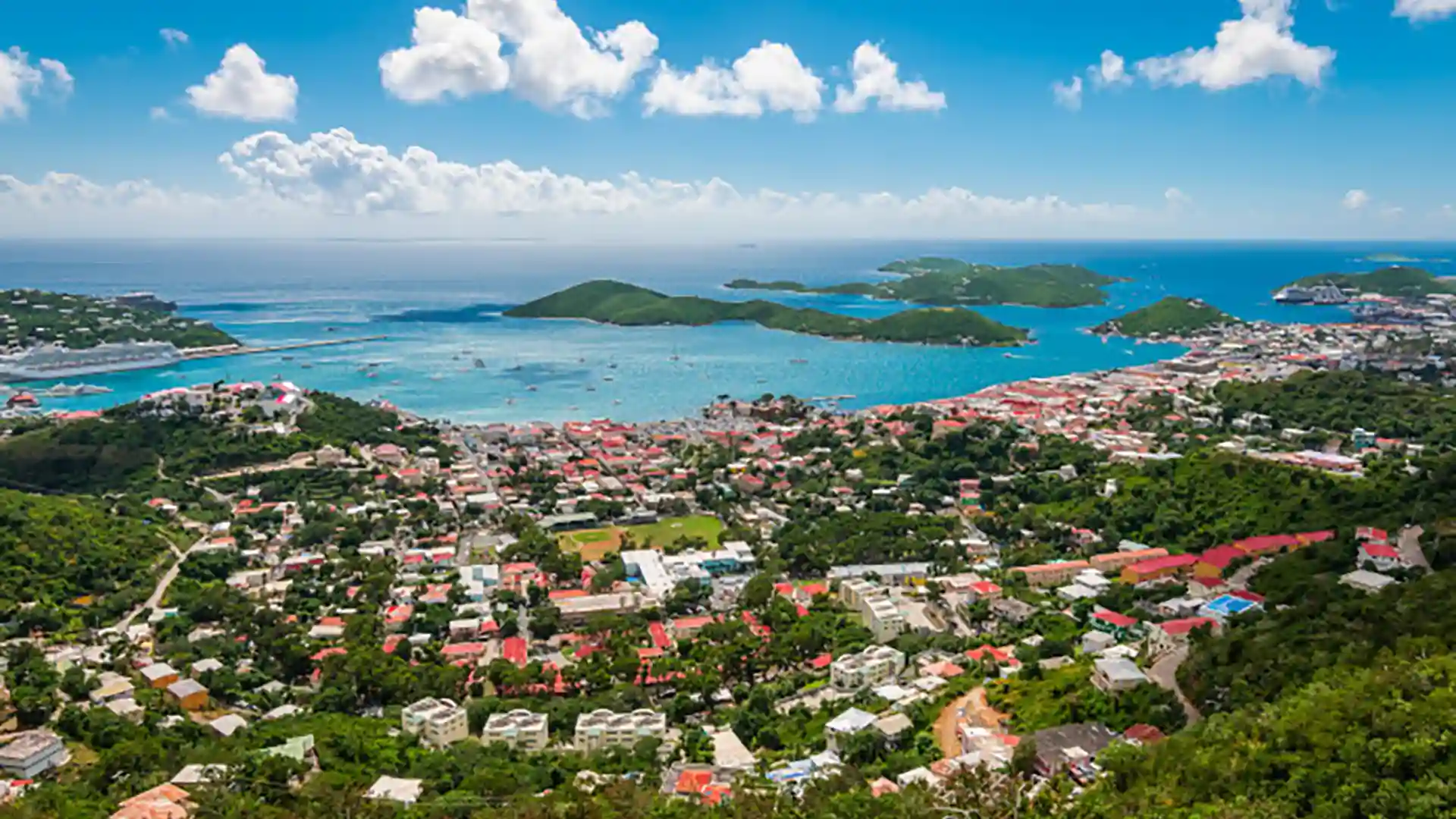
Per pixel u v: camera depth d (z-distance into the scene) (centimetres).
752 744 15050
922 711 14950
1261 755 10625
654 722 15400
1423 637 12900
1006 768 11894
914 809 10744
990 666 16662
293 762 13538
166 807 11931
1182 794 10575
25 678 16425
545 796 12650
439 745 15212
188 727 15050
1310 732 10694
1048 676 15612
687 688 16962
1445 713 10225
